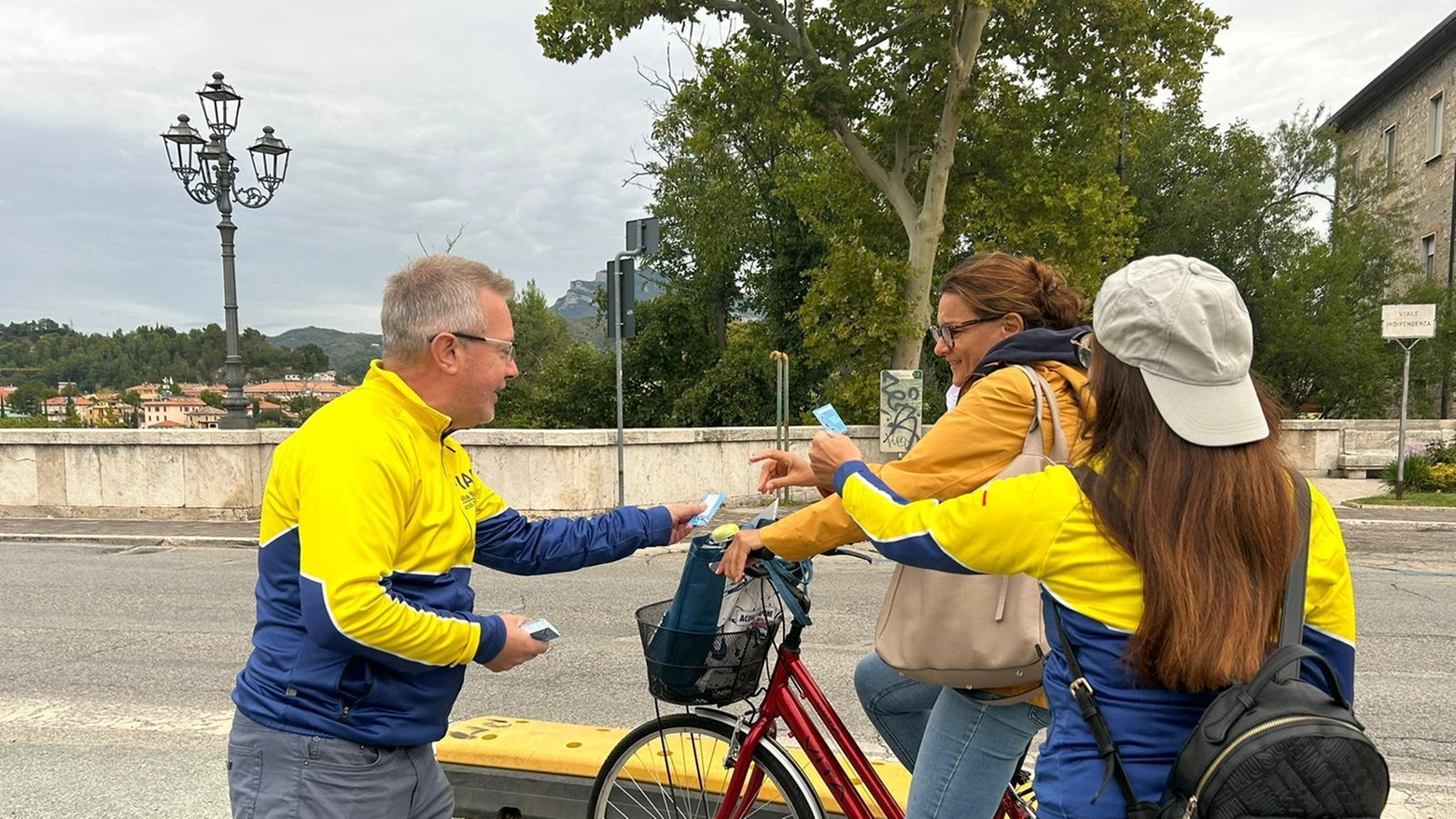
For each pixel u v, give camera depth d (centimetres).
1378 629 587
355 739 171
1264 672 121
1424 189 2259
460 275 183
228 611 656
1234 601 121
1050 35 1311
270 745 171
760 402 2052
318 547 159
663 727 238
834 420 213
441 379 182
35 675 502
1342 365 1841
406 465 171
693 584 209
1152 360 131
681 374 2330
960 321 219
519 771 293
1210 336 128
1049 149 1473
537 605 672
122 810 333
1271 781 112
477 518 211
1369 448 1511
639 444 1130
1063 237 1354
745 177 2108
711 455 1202
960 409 189
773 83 1329
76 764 378
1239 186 1973
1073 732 137
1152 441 130
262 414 1595
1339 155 2059
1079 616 134
